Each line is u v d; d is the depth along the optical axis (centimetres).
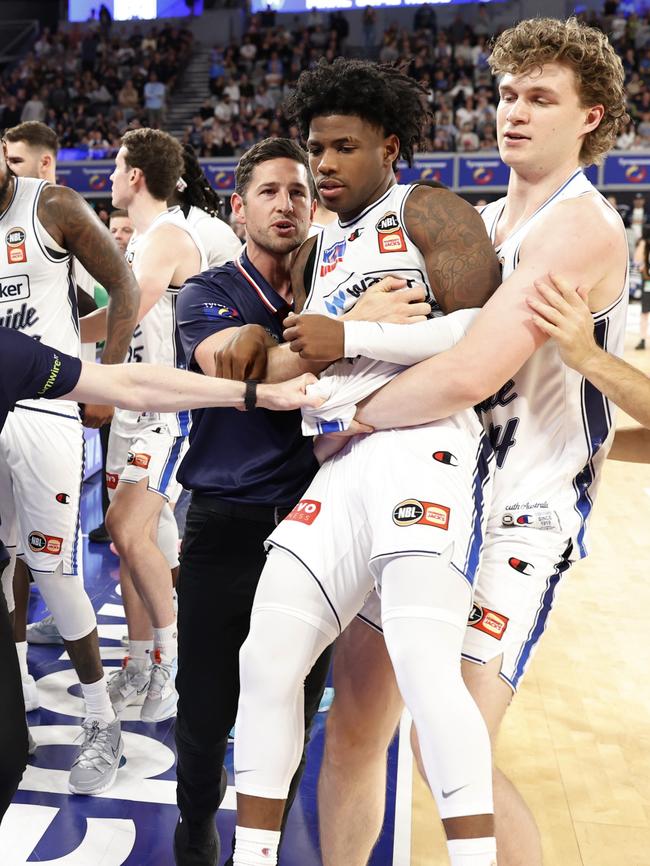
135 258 303
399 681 138
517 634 163
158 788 248
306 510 160
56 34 1961
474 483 156
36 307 242
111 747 252
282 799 146
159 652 288
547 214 160
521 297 152
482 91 1633
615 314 162
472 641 163
